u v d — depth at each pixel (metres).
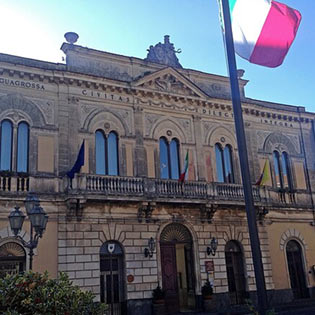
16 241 21.62
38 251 21.92
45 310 7.66
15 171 22.72
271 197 30.12
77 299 8.12
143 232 24.64
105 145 25.62
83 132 24.92
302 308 25.98
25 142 23.55
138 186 24.47
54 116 24.44
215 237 26.86
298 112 33.25
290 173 31.78
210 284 25.72
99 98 25.89
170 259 25.48
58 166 23.69
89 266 22.81
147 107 27.34
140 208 24.64
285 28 10.73
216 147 29.50
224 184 27.34
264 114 31.75
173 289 25.06
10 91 23.56
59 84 24.94
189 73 29.81
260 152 30.88
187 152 26.19
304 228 30.86
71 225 22.92
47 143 23.86
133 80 26.89
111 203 23.95
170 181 25.53
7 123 23.33
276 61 10.64
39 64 24.78
